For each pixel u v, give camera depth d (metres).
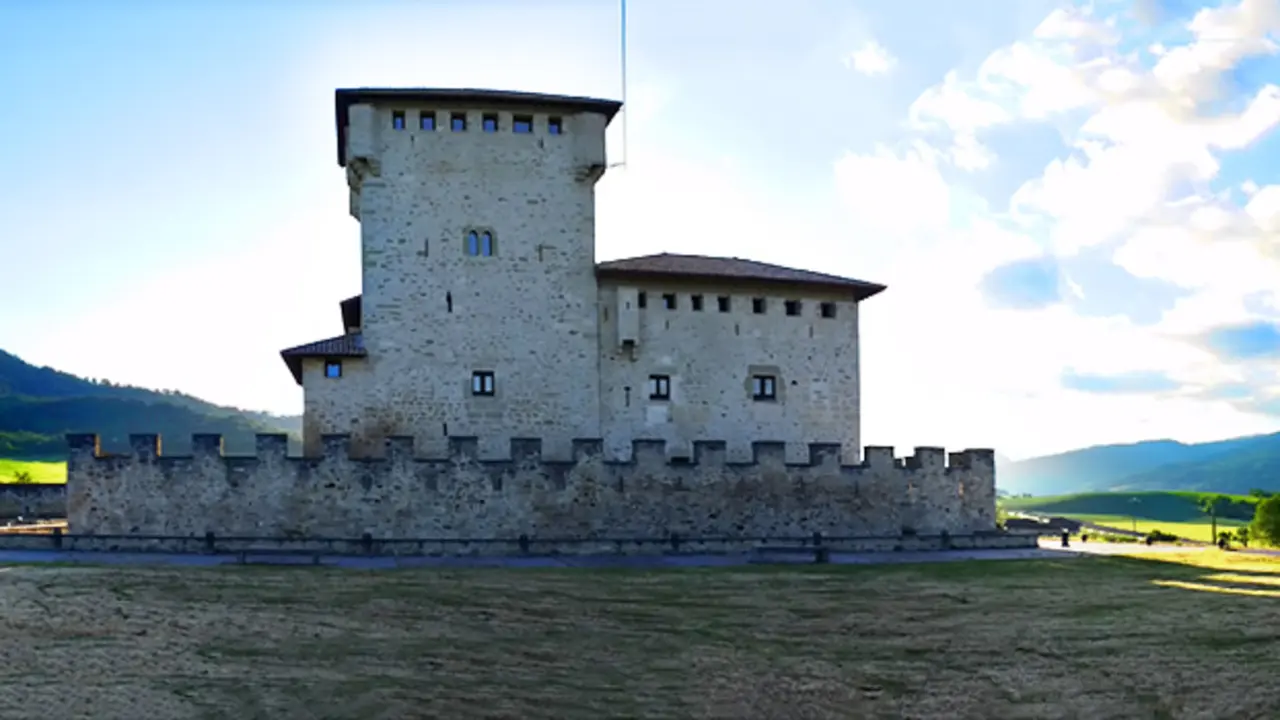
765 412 51.62
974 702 20.48
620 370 49.88
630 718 19.09
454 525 41.69
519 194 49.59
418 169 48.88
